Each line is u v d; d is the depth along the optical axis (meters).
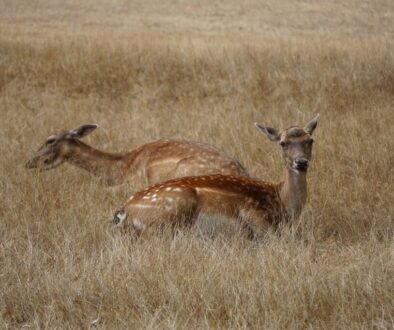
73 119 40.41
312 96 44.38
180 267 20.33
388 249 21.55
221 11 98.06
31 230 24.20
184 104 43.84
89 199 27.34
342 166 30.95
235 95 45.66
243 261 20.89
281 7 99.38
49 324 17.97
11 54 51.81
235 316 17.73
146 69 49.06
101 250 21.55
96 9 101.25
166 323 17.45
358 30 79.19
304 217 25.38
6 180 29.39
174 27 83.44
